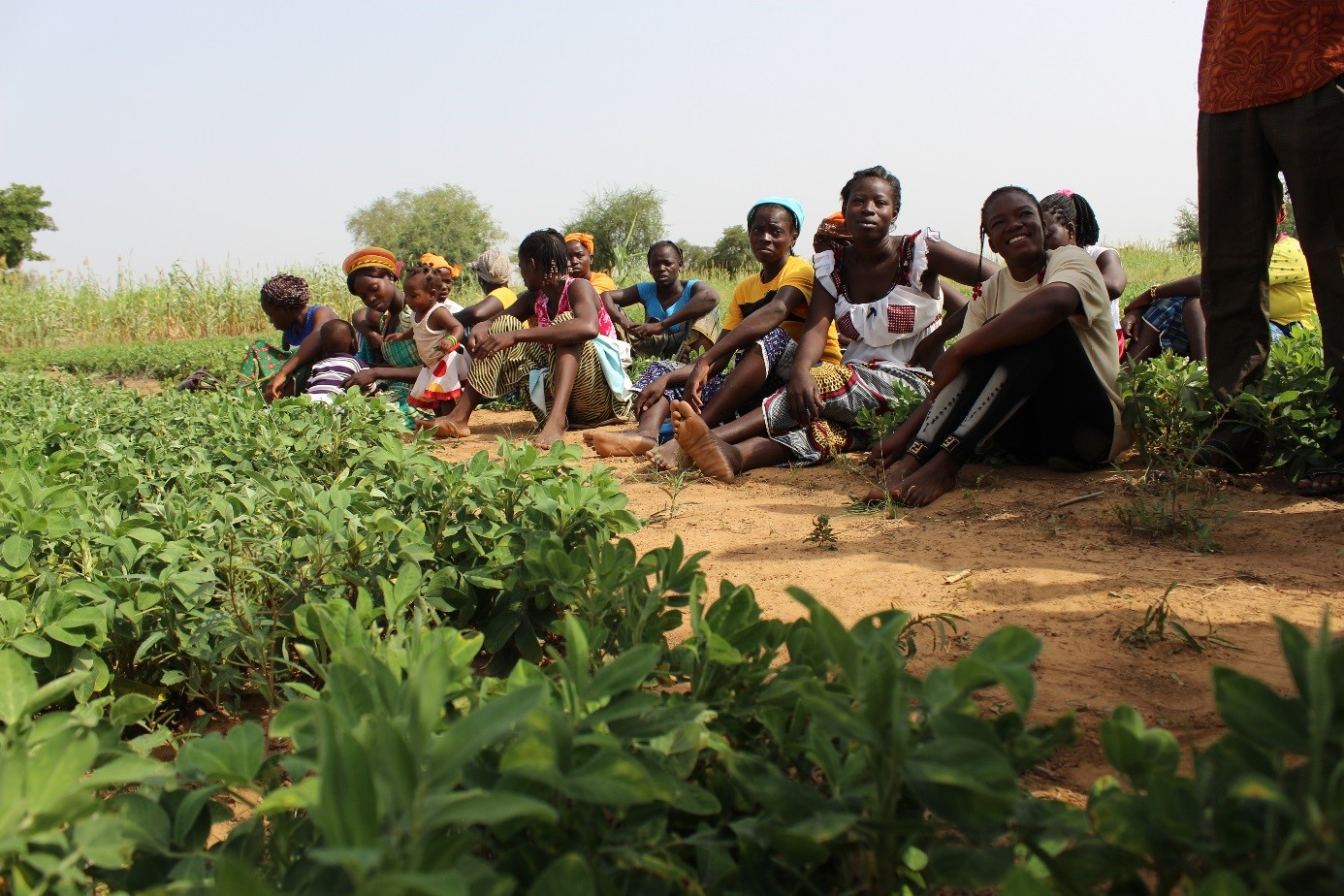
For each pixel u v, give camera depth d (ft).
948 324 16.26
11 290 65.05
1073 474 13.92
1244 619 8.04
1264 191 12.25
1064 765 5.97
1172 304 18.31
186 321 67.31
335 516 8.04
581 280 19.80
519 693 2.94
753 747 4.66
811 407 15.28
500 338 18.83
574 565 6.22
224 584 7.77
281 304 24.29
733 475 14.85
